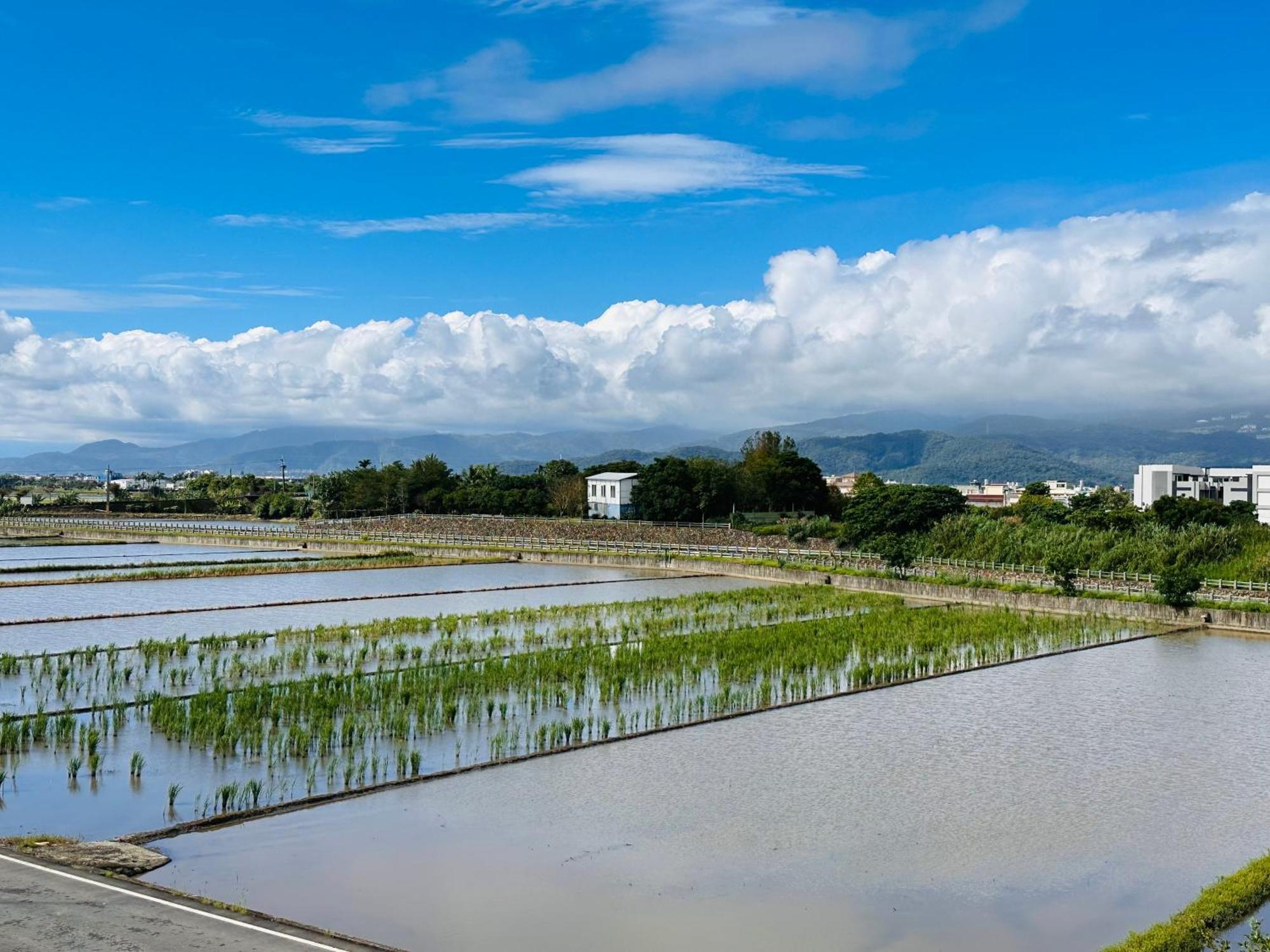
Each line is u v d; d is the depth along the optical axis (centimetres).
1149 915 2355
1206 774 3366
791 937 2209
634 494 15362
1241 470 18912
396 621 6125
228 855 2552
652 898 2386
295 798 2964
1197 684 4738
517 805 2973
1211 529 8256
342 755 3394
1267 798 3142
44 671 4591
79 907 2117
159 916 2095
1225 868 2620
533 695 4231
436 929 2197
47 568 9425
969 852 2695
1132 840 2792
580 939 2173
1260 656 5469
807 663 4953
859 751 3597
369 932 2169
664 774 3291
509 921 2247
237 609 7069
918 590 8088
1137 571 7875
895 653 5309
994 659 5303
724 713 4069
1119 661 5294
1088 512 11606
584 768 3341
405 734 3622
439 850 2630
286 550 12825
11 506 19638
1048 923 2303
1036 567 8381
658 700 4253
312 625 6256
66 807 2855
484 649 5331
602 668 4747
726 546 12175
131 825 2734
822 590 8281
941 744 3684
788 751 3578
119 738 3547
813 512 16350
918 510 10669
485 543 12862
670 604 7212
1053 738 3778
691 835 2780
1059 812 2997
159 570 9569
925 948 2177
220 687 4312
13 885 2222
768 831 2816
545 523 15188
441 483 19562
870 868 2588
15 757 3303
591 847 2683
